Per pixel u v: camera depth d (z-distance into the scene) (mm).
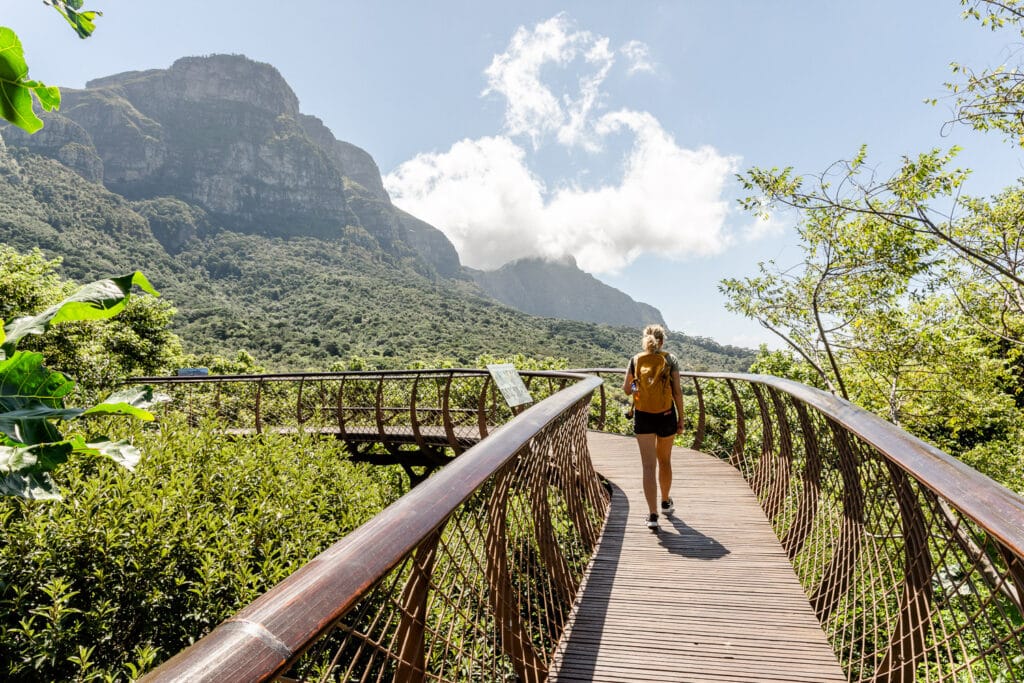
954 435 11727
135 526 3895
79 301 1091
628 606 3490
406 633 1399
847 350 11312
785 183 9477
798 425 4617
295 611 817
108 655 3344
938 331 10688
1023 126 7199
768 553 4312
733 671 2795
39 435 1116
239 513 4926
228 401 12531
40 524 3621
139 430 5930
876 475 2635
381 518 1224
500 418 11906
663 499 5180
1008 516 1258
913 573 2084
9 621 3189
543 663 2711
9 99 949
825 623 3225
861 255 9672
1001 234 8141
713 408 20156
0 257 16094
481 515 1979
